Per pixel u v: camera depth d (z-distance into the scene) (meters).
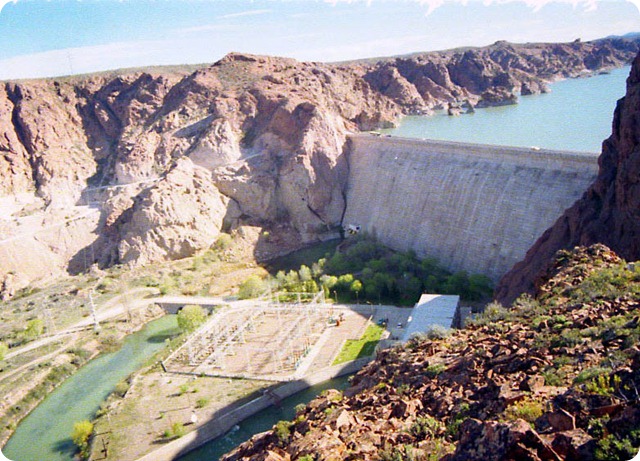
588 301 45.69
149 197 160.00
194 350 104.56
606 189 82.94
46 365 106.25
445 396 36.03
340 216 173.38
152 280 143.75
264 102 193.00
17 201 180.38
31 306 138.12
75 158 199.38
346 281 126.44
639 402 25.98
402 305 115.94
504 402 31.50
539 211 108.50
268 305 123.25
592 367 31.92
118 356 111.62
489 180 122.94
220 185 174.62
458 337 48.53
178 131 193.25
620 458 23.83
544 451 24.19
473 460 25.34
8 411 94.12
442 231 132.12
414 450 29.97
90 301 133.12
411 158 152.38
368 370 51.16
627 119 79.00
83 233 166.50
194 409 85.19
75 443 82.31
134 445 78.69
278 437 40.72
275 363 96.06
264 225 170.88
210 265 153.25
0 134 191.50
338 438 34.81
